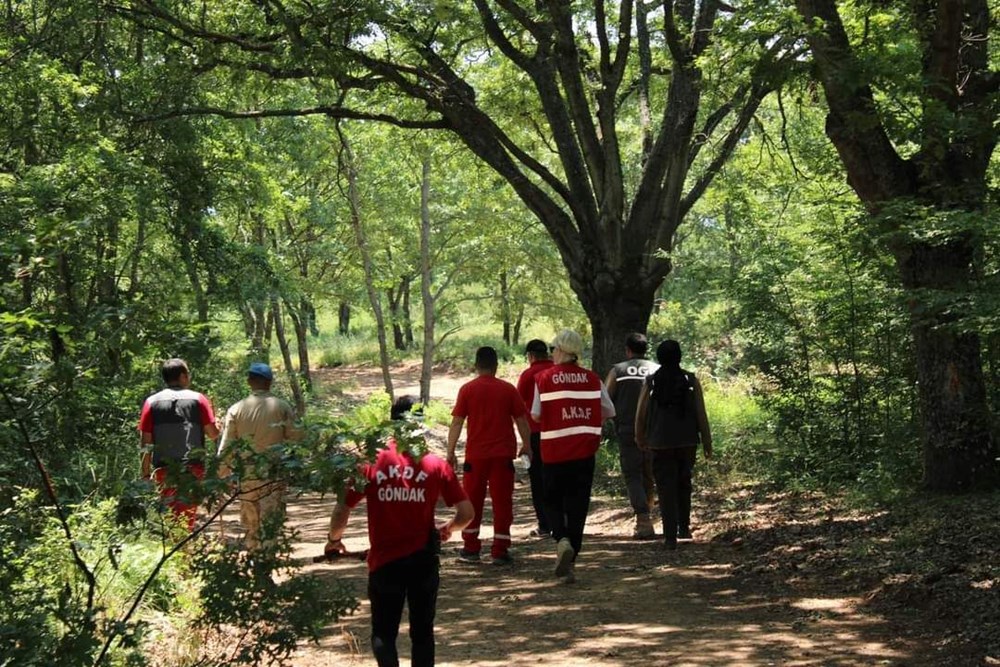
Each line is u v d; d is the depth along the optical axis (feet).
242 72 60.08
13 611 15.11
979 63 33.60
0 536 16.15
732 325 45.52
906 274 32.76
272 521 16.06
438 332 192.03
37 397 16.51
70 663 14.49
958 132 30.86
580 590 27.50
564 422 28.71
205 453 15.16
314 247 105.19
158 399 29.68
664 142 61.52
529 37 70.18
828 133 33.88
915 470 36.01
